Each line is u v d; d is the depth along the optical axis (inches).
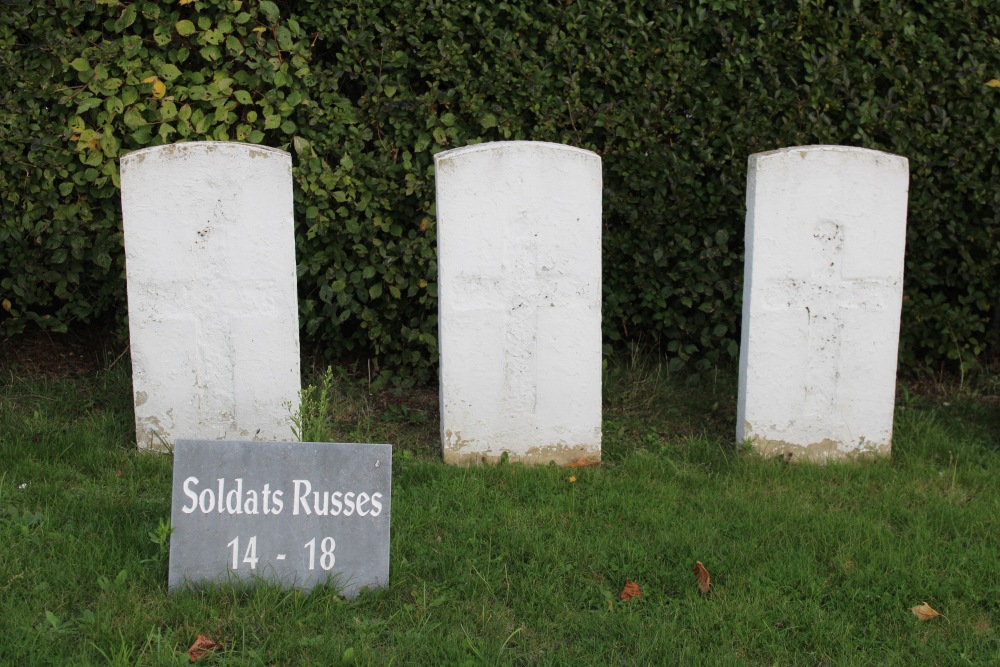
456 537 153.6
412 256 209.6
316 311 218.8
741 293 218.4
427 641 127.3
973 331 233.8
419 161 209.6
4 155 195.5
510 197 174.6
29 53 195.2
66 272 207.9
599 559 148.2
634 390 218.1
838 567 148.4
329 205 208.7
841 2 211.0
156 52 198.7
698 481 178.4
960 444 198.1
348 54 203.6
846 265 181.8
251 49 198.1
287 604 132.7
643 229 217.5
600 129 216.1
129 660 120.4
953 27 214.4
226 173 170.9
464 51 207.2
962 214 217.9
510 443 184.5
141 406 177.8
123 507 155.6
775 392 185.8
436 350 214.5
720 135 214.8
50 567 137.4
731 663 125.4
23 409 195.5
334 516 136.2
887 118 213.6
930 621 137.0
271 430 182.5
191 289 174.2
